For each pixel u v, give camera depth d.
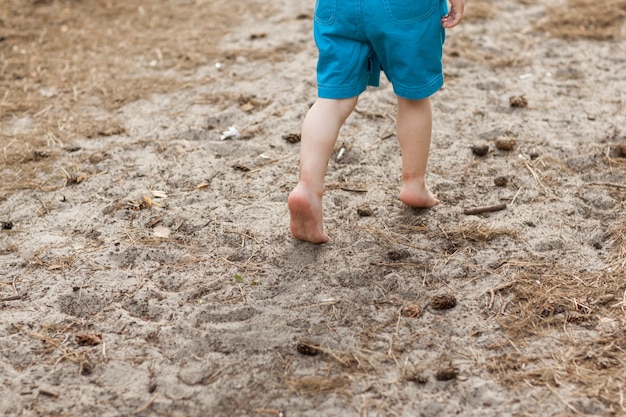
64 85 3.49
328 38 2.50
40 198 2.85
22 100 3.38
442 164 2.96
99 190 2.88
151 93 3.43
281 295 2.47
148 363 2.29
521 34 3.85
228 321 2.40
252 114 3.26
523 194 2.82
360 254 2.59
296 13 4.12
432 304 2.43
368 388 2.23
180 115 3.28
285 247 2.62
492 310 2.42
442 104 3.30
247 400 2.21
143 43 3.83
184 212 2.76
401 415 2.17
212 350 2.32
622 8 4.02
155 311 2.43
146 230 2.70
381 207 2.76
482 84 3.44
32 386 2.24
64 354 2.32
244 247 2.62
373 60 2.56
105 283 2.51
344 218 2.72
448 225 2.69
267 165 2.98
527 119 3.20
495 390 2.22
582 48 3.72
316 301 2.45
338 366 2.28
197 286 2.50
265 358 2.30
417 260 2.57
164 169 2.97
